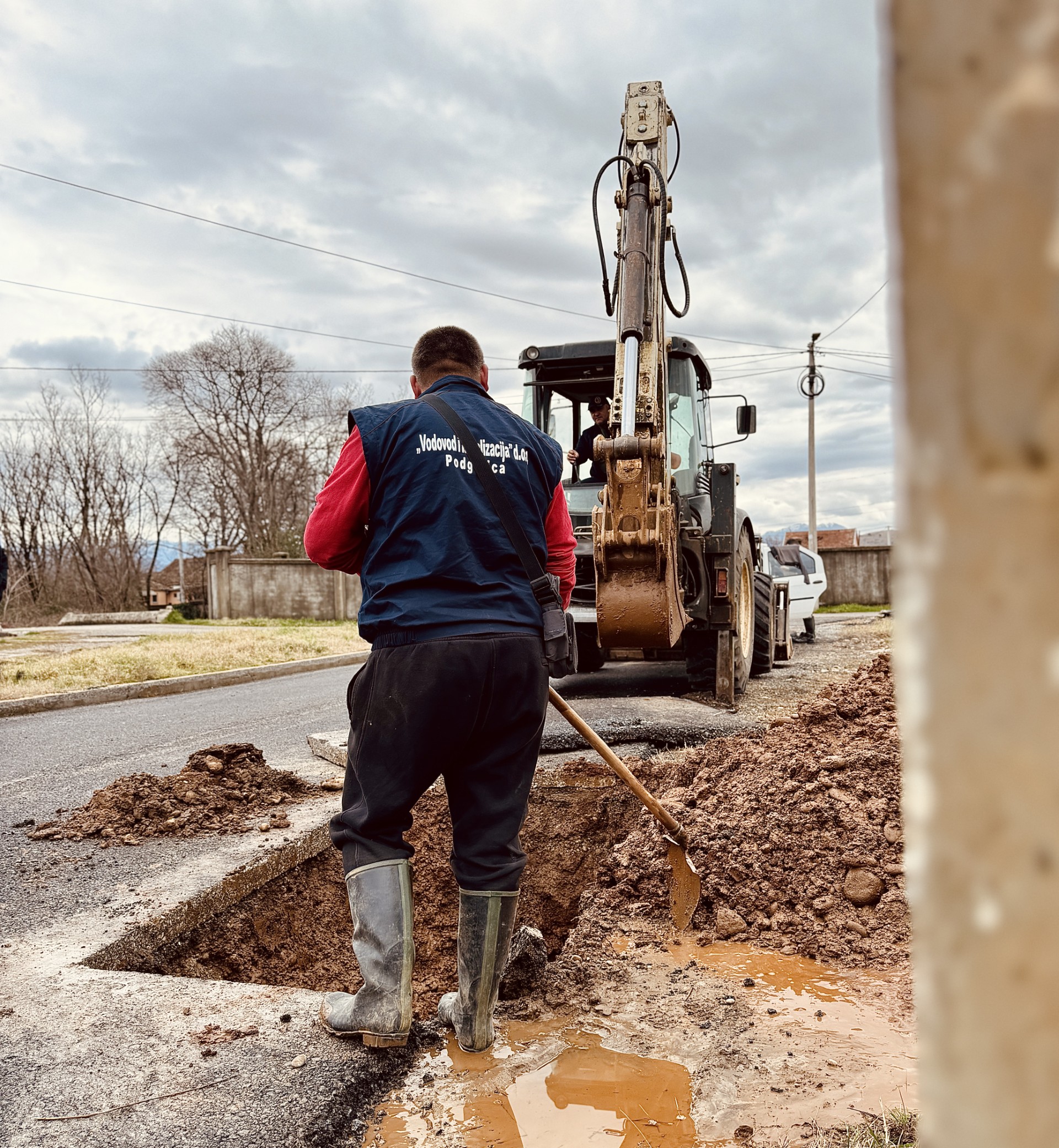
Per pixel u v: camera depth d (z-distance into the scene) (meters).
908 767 0.27
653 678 8.41
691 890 2.99
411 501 2.14
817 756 3.49
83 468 35.22
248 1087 1.95
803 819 3.19
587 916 3.20
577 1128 1.90
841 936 2.82
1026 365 0.21
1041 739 0.22
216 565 23.67
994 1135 0.26
